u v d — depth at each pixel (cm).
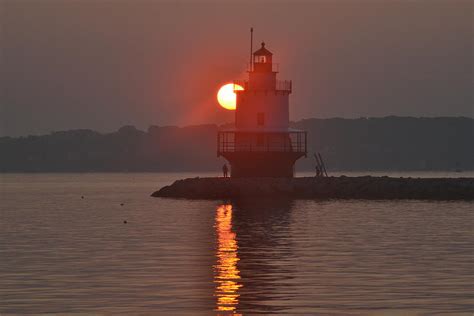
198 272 10094
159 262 11044
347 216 19038
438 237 14262
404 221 17562
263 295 8569
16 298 8406
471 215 19362
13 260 11275
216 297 8450
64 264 10850
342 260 11156
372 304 8056
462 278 9531
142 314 7656
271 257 11519
